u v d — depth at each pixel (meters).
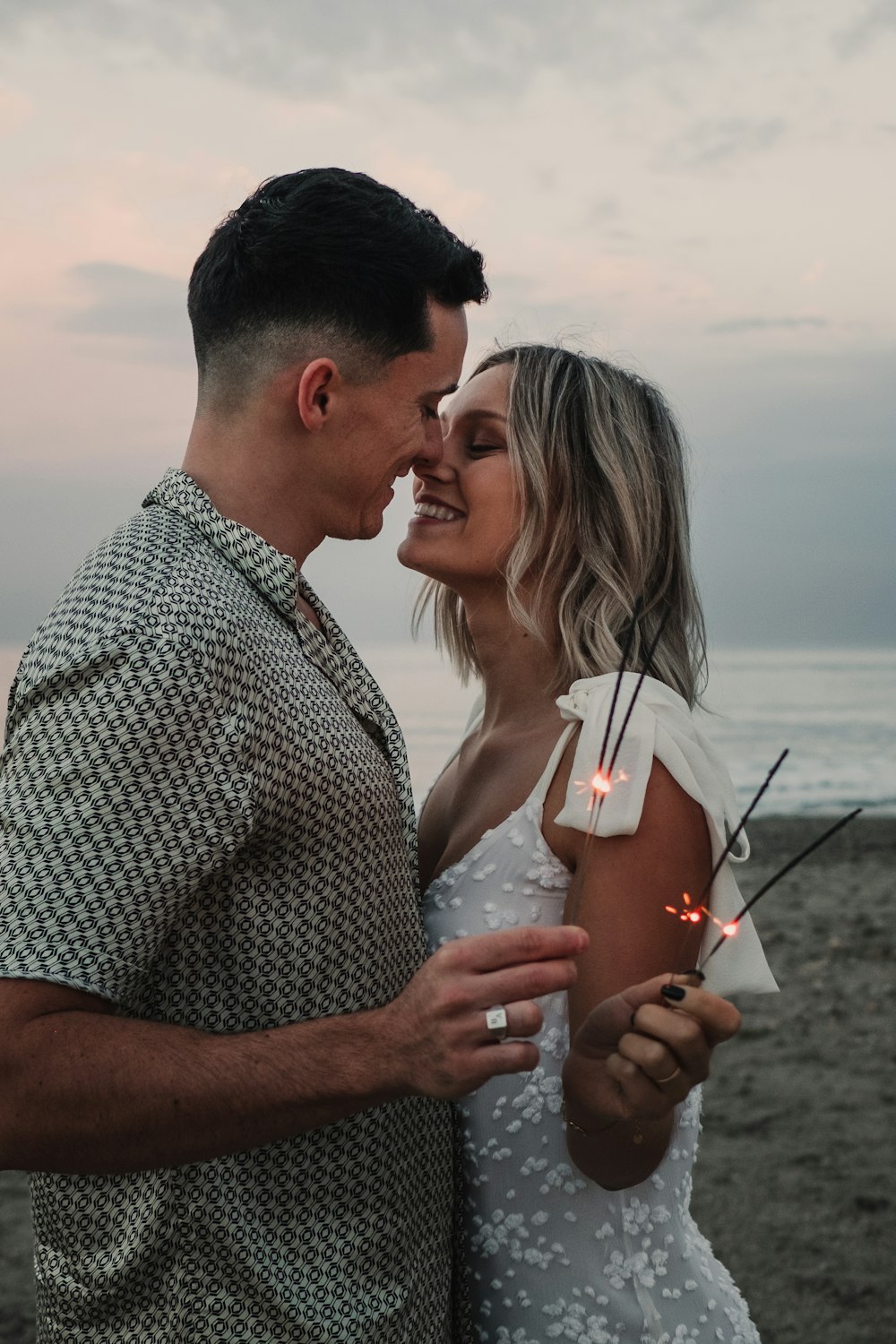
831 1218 5.38
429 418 2.08
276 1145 1.66
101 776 1.45
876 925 11.79
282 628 1.76
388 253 1.86
